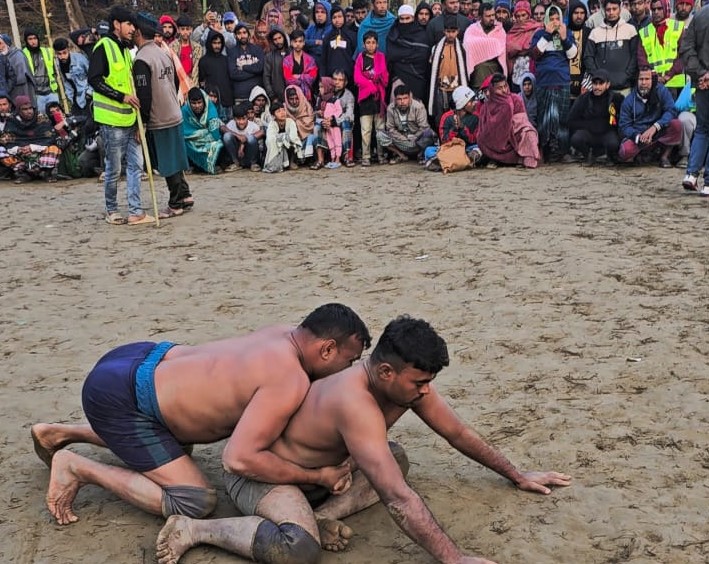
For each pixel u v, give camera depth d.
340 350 3.11
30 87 12.71
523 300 5.63
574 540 3.03
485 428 3.90
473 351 4.81
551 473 3.42
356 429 2.84
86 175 12.23
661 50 10.81
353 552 3.01
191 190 10.66
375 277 6.36
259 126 12.14
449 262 6.62
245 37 12.32
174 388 3.15
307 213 8.84
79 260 7.31
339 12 12.22
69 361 4.97
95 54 8.12
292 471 3.01
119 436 3.19
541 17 12.28
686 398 4.09
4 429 4.10
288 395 3.01
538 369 4.52
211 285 6.38
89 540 3.18
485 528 3.12
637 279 5.96
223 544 2.94
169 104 8.45
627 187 9.34
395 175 11.10
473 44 11.51
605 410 4.01
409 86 11.90
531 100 11.36
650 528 3.08
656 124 10.18
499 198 9.06
